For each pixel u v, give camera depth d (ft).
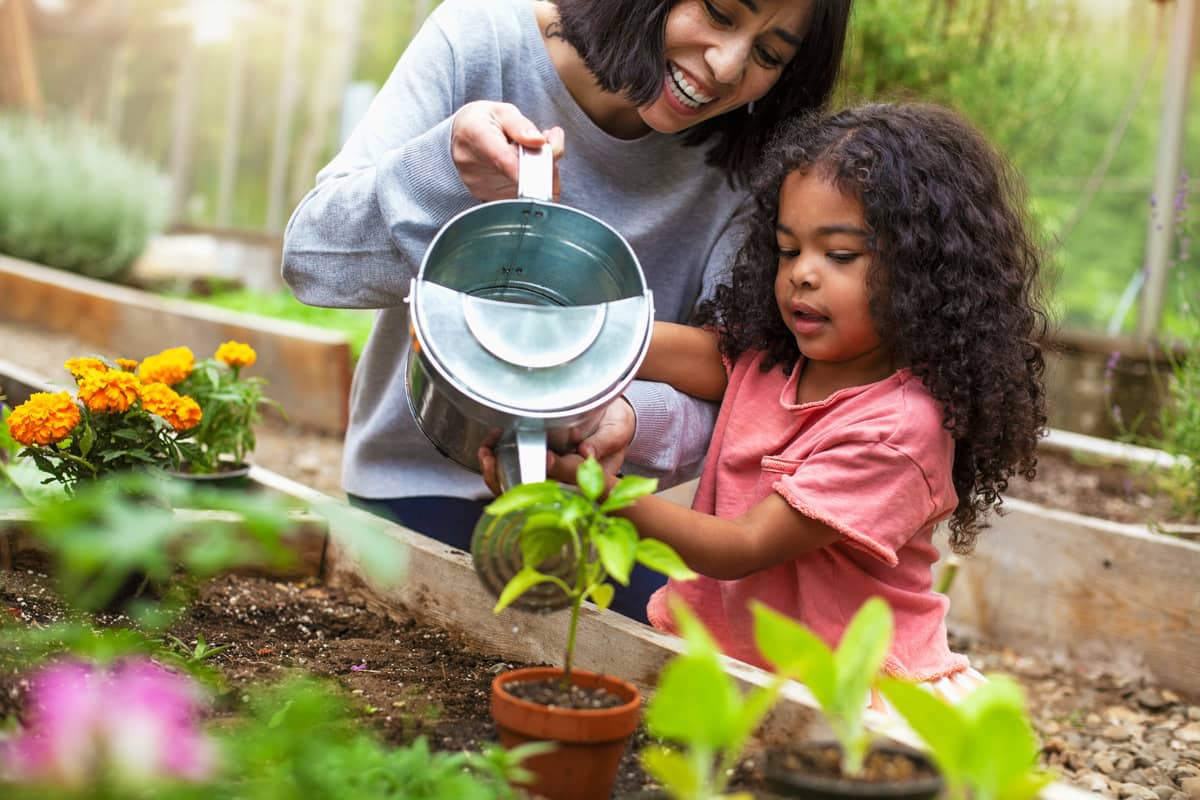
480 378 4.46
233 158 37.73
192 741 3.77
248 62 37.78
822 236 5.78
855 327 5.82
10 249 27.91
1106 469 15.33
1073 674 10.55
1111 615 10.57
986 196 6.08
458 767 4.26
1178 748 8.66
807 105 6.67
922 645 5.96
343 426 16.90
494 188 5.64
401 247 5.75
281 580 7.08
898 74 17.62
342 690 5.21
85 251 27.99
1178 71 19.72
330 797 3.45
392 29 33.65
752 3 5.82
